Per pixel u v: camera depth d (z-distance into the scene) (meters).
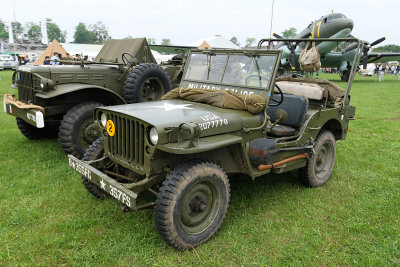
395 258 3.01
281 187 4.52
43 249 3.01
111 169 3.84
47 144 6.29
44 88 5.16
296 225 3.54
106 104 6.07
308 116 4.38
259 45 5.14
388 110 11.14
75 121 5.09
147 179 3.09
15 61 30.75
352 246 3.17
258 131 3.59
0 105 10.44
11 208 3.74
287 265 2.90
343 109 4.63
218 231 3.37
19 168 5.02
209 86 4.11
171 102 3.75
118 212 3.67
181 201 2.88
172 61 8.24
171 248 3.07
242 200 4.04
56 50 17.05
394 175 5.02
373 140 7.03
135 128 2.93
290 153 3.97
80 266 2.80
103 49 8.09
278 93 4.48
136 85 6.19
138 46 7.46
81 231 3.29
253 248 3.11
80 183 4.46
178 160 3.08
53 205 3.83
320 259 2.98
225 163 3.46
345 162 5.57
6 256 2.88
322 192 4.40
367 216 3.74
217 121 3.16
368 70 34.31
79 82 5.87
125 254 2.96
